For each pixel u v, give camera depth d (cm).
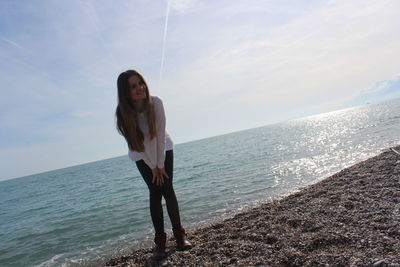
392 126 2777
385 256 308
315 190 741
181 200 1098
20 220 1585
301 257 344
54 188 3922
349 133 3222
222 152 4181
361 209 489
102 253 673
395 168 767
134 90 371
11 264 752
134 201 1347
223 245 432
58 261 683
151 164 400
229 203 933
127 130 382
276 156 2242
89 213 1273
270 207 657
